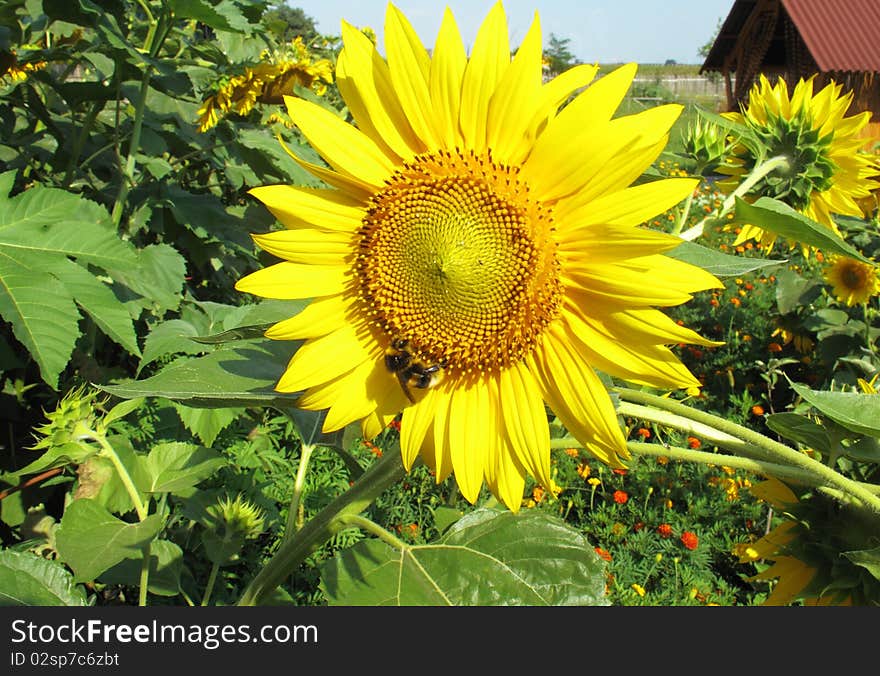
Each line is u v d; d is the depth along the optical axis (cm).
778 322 145
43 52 84
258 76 100
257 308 45
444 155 43
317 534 47
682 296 39
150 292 76
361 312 44
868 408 40
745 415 123
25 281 56
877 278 125
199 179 129
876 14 438
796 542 48
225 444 85
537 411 43
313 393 43
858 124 50
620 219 40
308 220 43
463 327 43
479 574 42
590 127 39
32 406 82
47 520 73
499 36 41
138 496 52
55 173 96
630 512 102
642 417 43
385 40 41
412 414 44
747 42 505
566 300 42
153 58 80
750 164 52
